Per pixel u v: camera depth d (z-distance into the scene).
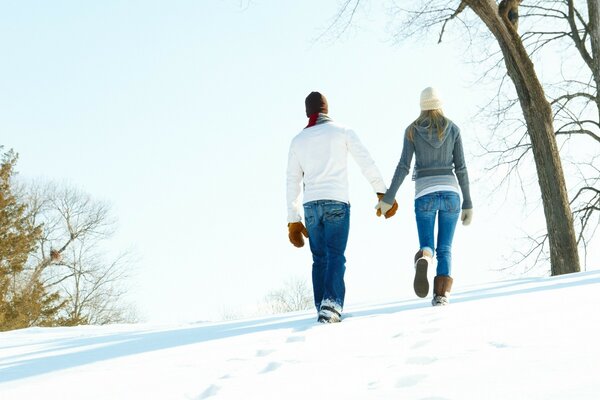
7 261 45.22
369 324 5.55
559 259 16.12
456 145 6.98
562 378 2.61
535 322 4.34
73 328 11.87
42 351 6.81
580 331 3.77
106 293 50.06
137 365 4.54
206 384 3.59
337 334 5.10
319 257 6.85
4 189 47.03
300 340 5.10
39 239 49.03
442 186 6.81
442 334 4.33
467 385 2.67
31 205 49.97
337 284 6.35
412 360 3.51
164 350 5.39
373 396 2.70
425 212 6.86
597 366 2.76
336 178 6.54
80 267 50.00
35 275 47.34
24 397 3.69
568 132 21.61
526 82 16.69
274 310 39.56
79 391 3.72
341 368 3.54
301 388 3.12
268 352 4.52
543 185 16.47
